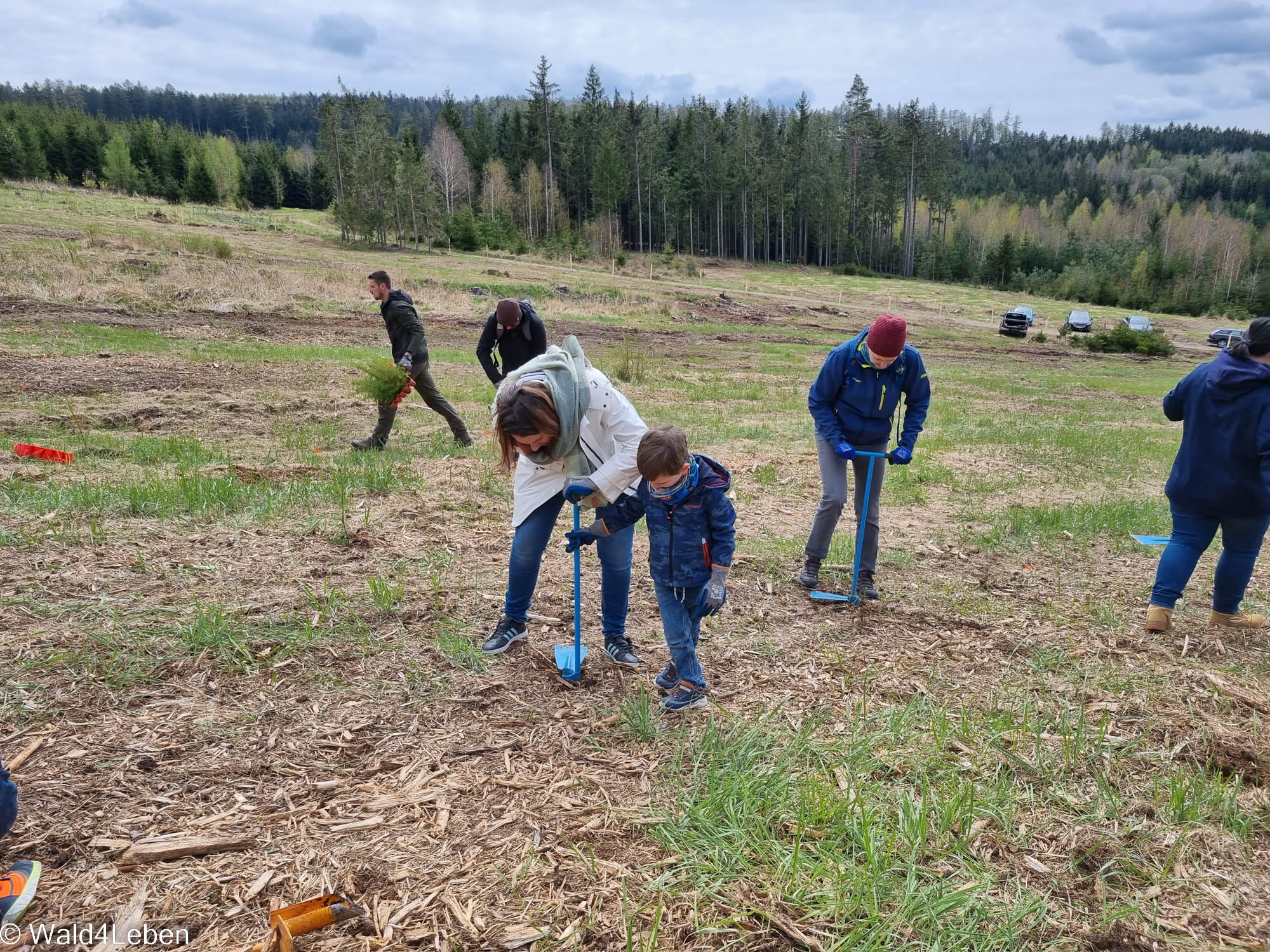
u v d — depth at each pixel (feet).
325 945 7.27
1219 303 270.67
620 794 9.70
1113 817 9.72
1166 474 32.24
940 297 216.74
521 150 293.84
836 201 297.94
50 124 298.97
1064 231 374.84
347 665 12.33
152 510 18.79
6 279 63.16
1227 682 13.48
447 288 105.40
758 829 8.99
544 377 11.10
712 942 7.54
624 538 12.56
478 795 9.54
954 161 497.05
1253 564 15.28
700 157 299.58
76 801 8.93
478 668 12.51
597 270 195.52
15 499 18.88
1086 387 76.38
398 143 209.05
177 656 12.08
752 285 210.18
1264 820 9.71
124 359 42.75
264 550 16.84
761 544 19.81
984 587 17.74
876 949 7.44
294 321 67.82
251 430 30.66
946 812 9.29
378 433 27.94
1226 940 7.89
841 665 13.51
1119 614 16.52
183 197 250.37
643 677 12.65
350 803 9.25
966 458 32.99
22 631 12.46
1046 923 7.99
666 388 52.80
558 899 7.97
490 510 21.09
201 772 9.61
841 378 16.10
